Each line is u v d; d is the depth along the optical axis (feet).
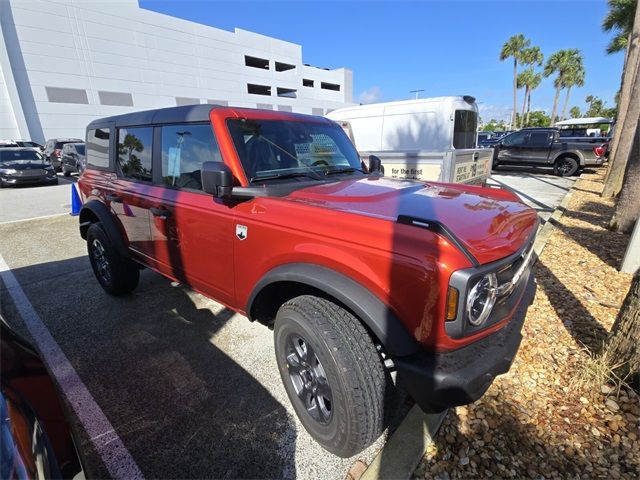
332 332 5.76
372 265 5.41
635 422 6.93
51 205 33.09
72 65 94.17
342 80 184.65
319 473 6.23
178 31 115.03
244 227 7.15
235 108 8.50
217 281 8.28
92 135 12.86
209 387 8.41
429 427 6.84
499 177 46.19
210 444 6.84
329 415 6.26
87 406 7.86
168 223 9.14
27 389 4.43
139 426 7.30
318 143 9.73
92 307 12.40
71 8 92.38
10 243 20.74
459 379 4.98
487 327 5.46
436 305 4.94
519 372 8.36
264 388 8.35
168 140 9.30
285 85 154.81
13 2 83.71
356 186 8.23
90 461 6.51
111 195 11.36
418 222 5.28
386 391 5.85
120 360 9.46
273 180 8.01
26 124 88.48
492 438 6.68
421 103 27.61
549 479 5.91
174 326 11.08
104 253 12.36
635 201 18.60
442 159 19.84
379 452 6.43
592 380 7.84
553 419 7.06
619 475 5.95
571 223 21.65
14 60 85.56
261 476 6.18
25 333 10.80
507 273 5.88
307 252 6.06
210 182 7.00
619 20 48.93
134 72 106.22
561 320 10.53
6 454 3.54
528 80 143.54
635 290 7.50
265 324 8.18
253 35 138.62
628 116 27.27
